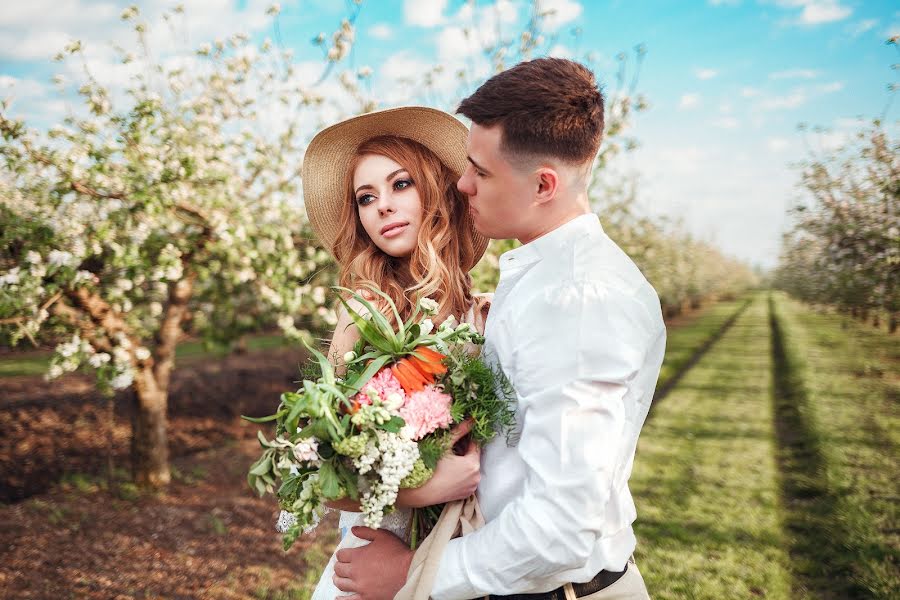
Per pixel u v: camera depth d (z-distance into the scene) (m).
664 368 11.66
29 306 3.97
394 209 1.60
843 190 8.03
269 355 12.73
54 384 9.27
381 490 1.13
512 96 1.14
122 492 5.21
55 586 3.57
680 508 4.79
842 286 9.29
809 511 4.57
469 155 1.22
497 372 1.24
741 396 9.41
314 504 1.14
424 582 1.16
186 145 4.64
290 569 3.91
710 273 35.19
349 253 1.72
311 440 1.13
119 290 4.46
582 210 1.26
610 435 1.07
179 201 4.43
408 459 1.13
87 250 4.14
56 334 4.60
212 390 9.20
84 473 5.77
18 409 7.74
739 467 5.77
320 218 1.80
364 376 1.25
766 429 7.20
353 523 1.46
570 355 1.09
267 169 5.48
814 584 3.54
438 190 1.62
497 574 1.10
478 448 1.25
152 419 5.35
